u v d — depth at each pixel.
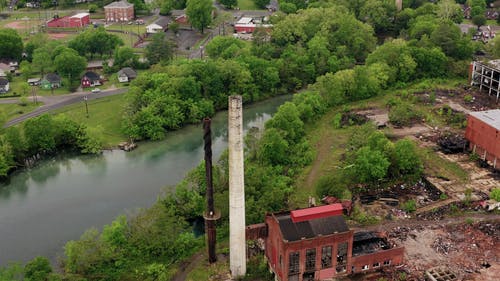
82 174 140.38
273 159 136.00
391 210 114.19
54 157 151.62
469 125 140.75
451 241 102.38
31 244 108.25
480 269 93.88
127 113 164.62
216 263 98.12
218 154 150.00
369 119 165.50
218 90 185.25
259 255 100.31
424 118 165.25
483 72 187.88
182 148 156.00
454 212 112.94
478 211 113.25
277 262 90.88
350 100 184.75
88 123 167.25
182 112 172.88
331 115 172.12
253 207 108.25
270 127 148.38
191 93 175.50
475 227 107.00
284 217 91.38
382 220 110.31
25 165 146.25
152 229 101.50
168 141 161.38
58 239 109.88
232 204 88.62
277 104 192.00
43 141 149.75
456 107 174.62
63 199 127.00
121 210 120.75
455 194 120.19
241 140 85.44
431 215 111.81
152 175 138.25
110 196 127.56
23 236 111.31
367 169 121.56
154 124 162.25
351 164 128.75
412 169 129.12
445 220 110.00
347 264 92.06
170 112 167.25
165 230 102.44
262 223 98.62
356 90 183.75
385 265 95.06
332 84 178.38
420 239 103.06
